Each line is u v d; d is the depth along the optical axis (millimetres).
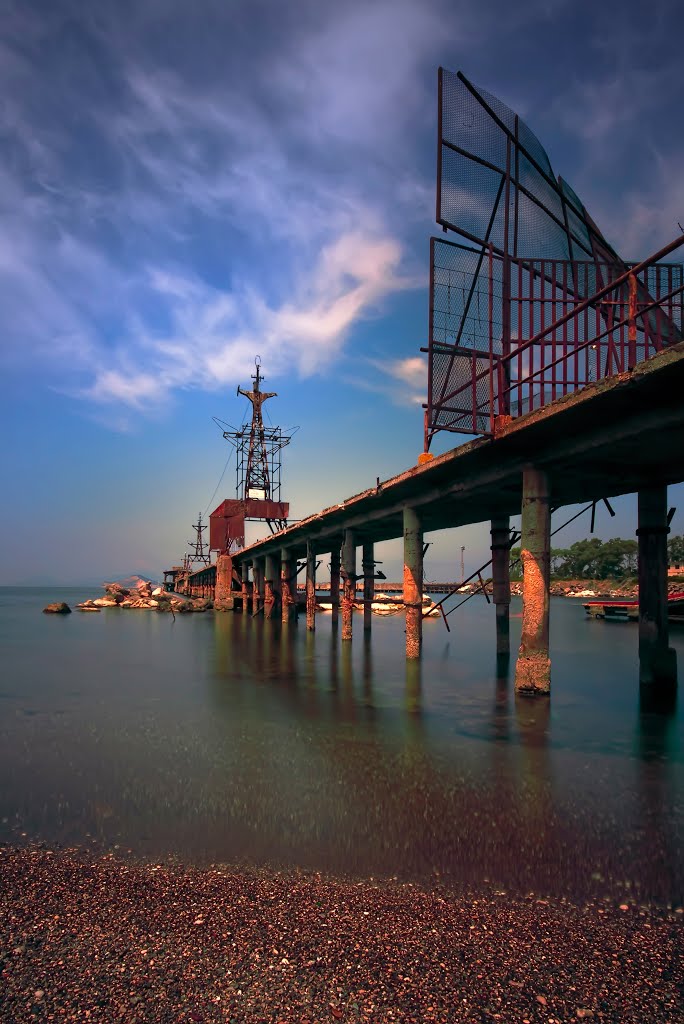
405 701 12516
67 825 5855
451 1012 3246
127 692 13609
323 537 31562
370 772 7594
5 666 18188
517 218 14445
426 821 5941
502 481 15125
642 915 4238
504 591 20922
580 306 10742
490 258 13586
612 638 30922
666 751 8664
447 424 13617
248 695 13203
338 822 5914
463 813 6168
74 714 11172
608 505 17234
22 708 11727
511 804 6449
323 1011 3250
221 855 5168
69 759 8203
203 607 53344
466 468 15523
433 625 39250
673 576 88000
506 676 16234
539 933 4004
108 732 9758
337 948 3820
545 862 5043
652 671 14242
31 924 4125
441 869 4906
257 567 48062
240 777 7383
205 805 6395
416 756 8352
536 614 13070
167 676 16125
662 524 14562
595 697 13156
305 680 15414
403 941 3893
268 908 4297
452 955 3752
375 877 4770
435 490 18250
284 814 6121
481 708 11781
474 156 13688
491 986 3465
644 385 9312
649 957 3756
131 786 7043
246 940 3902
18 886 4652
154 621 40375
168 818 6027
